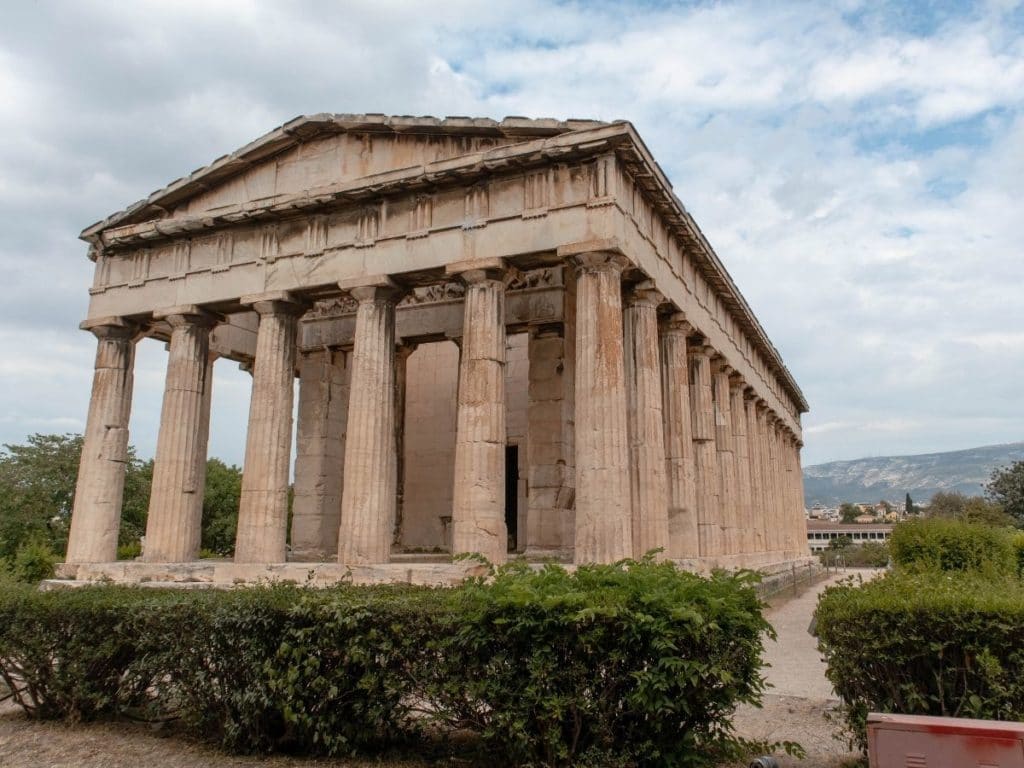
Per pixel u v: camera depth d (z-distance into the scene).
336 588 11.32
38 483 50.25
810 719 12.11
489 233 21.27
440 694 9.25
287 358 24.39
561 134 20.88
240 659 10.12
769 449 44.16
